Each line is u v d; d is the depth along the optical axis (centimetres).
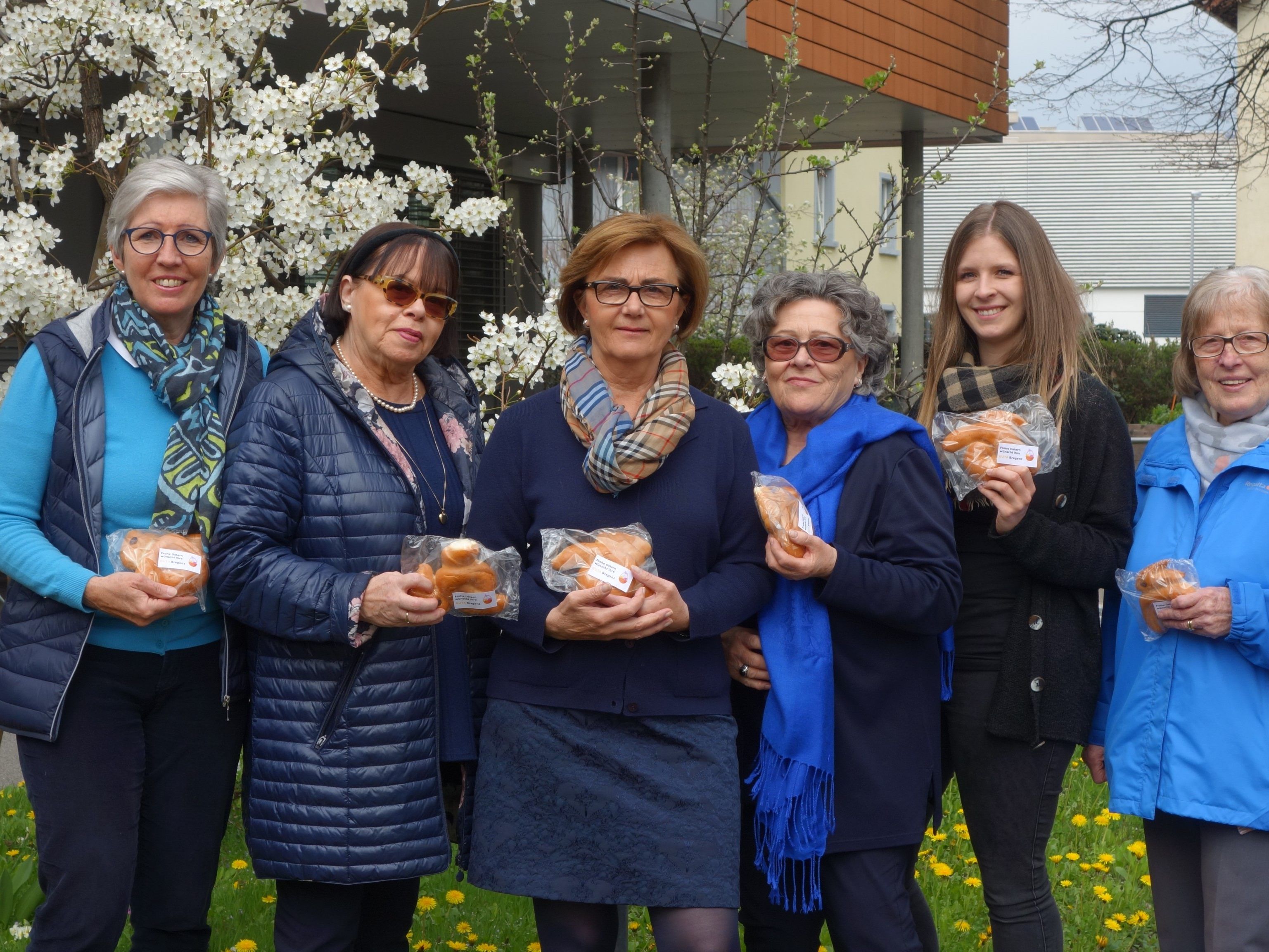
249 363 303
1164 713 291
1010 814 307
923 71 1268
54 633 277
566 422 282
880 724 289
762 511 275
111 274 457
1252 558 283
